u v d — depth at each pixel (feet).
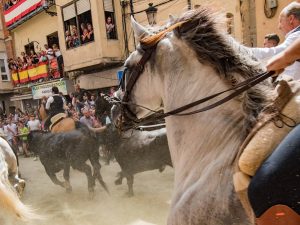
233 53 6.48
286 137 5.08
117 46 51.85
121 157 20.11
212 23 6.55
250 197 5.10
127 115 8.26
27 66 68.59
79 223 17.38
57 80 60.18
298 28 9.72
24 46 76.43
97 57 51.49
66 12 56.24
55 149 21.86
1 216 14.34
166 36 7.26
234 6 35.06
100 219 17.60
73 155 21.21
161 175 24.63
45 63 63.00
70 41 56.18
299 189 4.75
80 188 23.93
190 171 6.76
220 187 5.91
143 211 17.94
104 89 55.26
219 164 6.14
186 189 6.63
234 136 6.23
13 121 51.93
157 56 7.29
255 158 5.24
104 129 20.94
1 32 82.23
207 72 6.70
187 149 6.97
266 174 4.97
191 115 6.91
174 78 7.09
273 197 4.87
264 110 5.75
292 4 9.96
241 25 34.78
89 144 21.17
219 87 6.57
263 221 4.99
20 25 74.84
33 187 25.55
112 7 51.60
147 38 7.27
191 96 6.86
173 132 7.29
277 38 14.56
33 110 65.92
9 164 15.84
